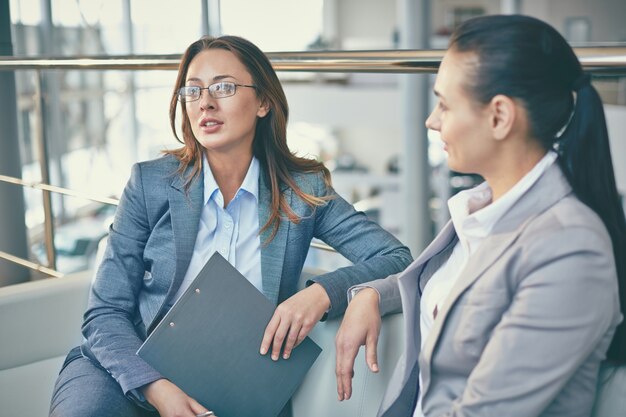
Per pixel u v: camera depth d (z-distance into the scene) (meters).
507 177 1.02
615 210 0.98
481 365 0.97
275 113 1.65
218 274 1.41
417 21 7.57
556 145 1.01
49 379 1.80
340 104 11.66
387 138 15.19
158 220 1.60
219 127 1.56
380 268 1.58
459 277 1.04
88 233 8.46
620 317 0.95
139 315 1.61
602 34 11.95
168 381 1.36
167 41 7.82
